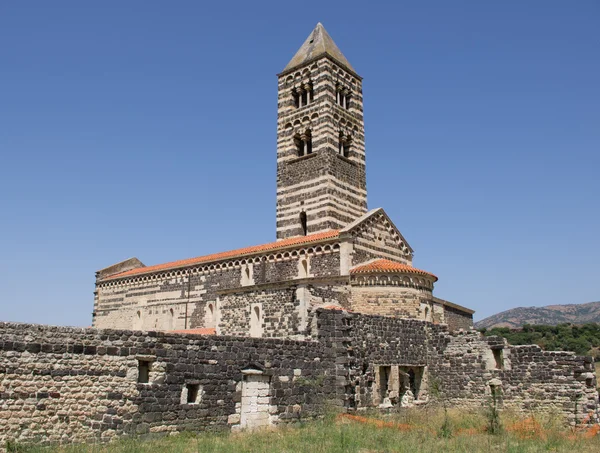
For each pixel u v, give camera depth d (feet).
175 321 209.36
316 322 109.29
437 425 99.30
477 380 127.34
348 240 167.53
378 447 78.95
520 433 94.68
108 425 76.38
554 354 118.62
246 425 91.97
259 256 189.26
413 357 130.00
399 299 152.76
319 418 102.63
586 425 110.73
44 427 71.26
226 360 91.25
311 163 212.23
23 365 70.79
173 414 82.99
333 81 221.66
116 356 78.79
